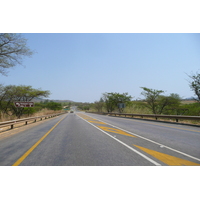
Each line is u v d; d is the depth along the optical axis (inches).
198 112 924.6
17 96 1149.7
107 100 1987.0
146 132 450.3
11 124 556.1
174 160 207.6
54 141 341.1
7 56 648.4
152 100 1227.2
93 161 205.6
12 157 229.8
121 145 293.6
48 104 2728.8
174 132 446.0
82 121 887.1
